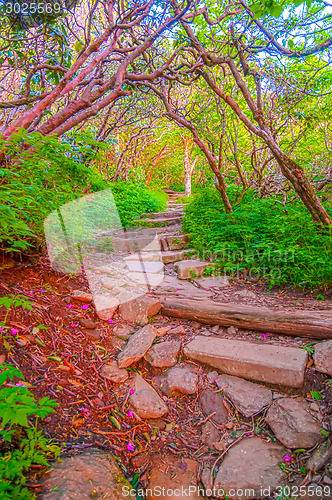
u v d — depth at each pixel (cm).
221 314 271
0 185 208
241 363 221
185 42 444
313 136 707
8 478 131
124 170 1241
